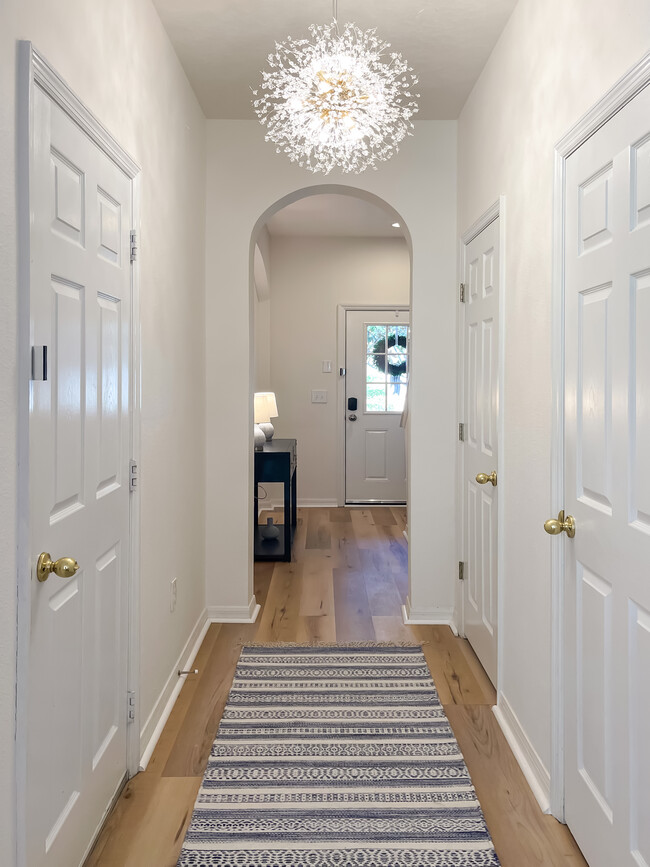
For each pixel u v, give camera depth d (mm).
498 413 2756
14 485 1400
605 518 1743
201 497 3699
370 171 3756
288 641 3561
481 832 1999
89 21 1841
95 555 1922
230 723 2672
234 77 3221
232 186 3768
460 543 3678
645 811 1540
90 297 1850
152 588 2564
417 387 3803
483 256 3121
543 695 2205
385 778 2283
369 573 4809
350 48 2707
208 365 3809
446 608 3852
